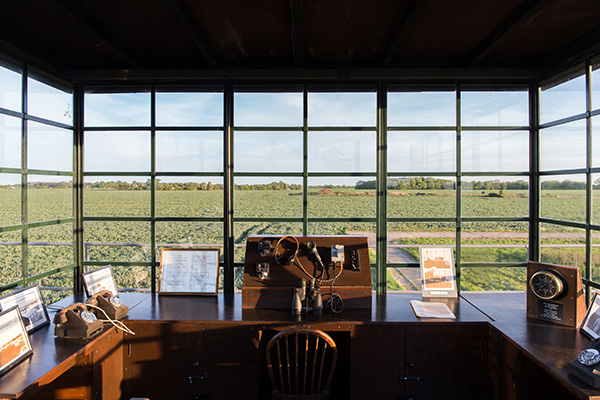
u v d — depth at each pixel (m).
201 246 3.03
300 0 1.89
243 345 2.21
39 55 2.65
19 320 1.71
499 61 2.91
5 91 2.46
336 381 2.50
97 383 2.01
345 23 2.32
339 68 2.94
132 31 2.44
